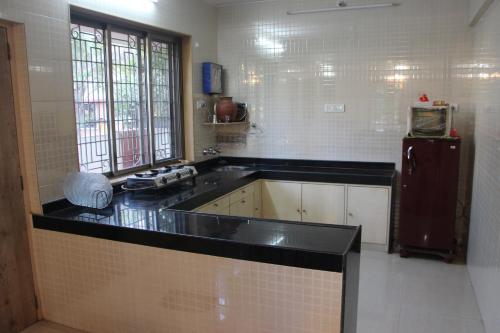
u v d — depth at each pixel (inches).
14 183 104.7
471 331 111.3
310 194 178.2
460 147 160.2
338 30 181.0
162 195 131.5
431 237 161.5
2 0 94.5
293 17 186.9
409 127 161.6
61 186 113.0
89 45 129.0
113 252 95.9
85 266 101.5
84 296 103.6
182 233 86.6
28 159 106.2
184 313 88.9
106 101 136.6
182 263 86.8
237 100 201.0
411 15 170.2
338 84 183.9
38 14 103.7
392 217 169.8
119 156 143.9
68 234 102.4
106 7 125.3
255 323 81.2
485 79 134.6
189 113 180.1
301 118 191.8
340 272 72.5
